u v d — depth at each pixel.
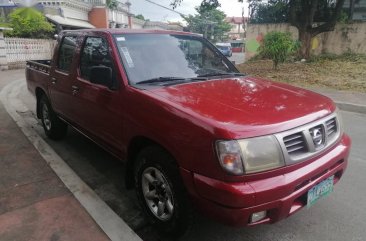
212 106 2.74
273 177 2.45
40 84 5.46
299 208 2.67
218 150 2.37
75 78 4.21
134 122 3.08
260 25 19.30
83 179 4.25
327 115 2.92
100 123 3.72
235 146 2.34
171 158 2.75
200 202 2.52
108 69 3.37
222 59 4.37
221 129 2.38
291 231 3.13
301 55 16.20
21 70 16.03
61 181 3.76
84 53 4.15
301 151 2.62
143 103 3.00
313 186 2.69
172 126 2.67
